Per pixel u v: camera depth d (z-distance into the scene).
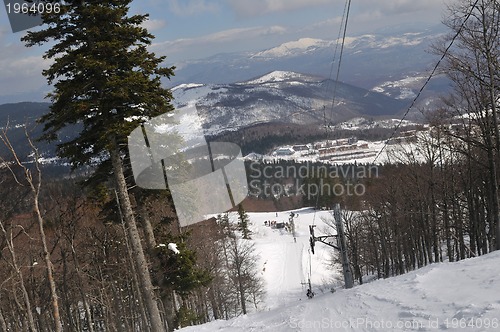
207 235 25.48
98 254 22.03
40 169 11.15
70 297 26.50
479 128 18.89
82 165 12.38
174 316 15.78
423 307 6.43
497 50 14.98
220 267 33.22
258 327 8.55
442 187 24.47
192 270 15.20
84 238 21.56
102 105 11.28
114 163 12.23
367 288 9.03
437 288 7.35
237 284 39.66
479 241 23.88
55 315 11.30
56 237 19.33
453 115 20.00
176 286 14.91
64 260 19.92
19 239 19.72
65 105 11.30
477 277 7.39
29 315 14.92
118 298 26.02
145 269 12.88
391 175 31.22
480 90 16.72
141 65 11.95
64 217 18.11
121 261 21.11
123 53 11.49
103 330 31.12
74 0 11.30
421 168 27.06
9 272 17.94
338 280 48.16
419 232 31.25
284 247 66.31
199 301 28.23
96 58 11.10
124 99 11.27
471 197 23.33
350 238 36.94
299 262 58.66
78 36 11.29
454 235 26.53
